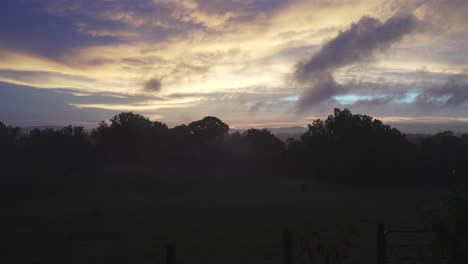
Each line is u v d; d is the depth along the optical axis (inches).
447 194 200.4
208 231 827.4
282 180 2466.8
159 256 597.9
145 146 3122.5
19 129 2556.6
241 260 563.8
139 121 3171.8
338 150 2819.9
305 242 246.1
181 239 741.3
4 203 1369.3
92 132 3100.4
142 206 1274.6
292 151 3144.7
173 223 936.3
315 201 1475.1
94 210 1147.3
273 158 3235.7
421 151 2896.2
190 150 3248.0
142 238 758.5
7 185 1664.6
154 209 1200.8
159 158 3132.4
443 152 2847.0
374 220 895.1
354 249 578.6
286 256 242.8
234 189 1955.0
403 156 2738.7
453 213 193.3
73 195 1612.9
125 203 1358.3
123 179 2065.7
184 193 1764.3
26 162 2176.4
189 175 2335.1
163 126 3307.1
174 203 1364.4
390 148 2706.7
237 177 2415.1
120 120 3115.2
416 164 2760.8
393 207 1261.1
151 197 1588.3
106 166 2628.0
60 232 830.5
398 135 2851.9
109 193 1705.2
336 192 1987.0
